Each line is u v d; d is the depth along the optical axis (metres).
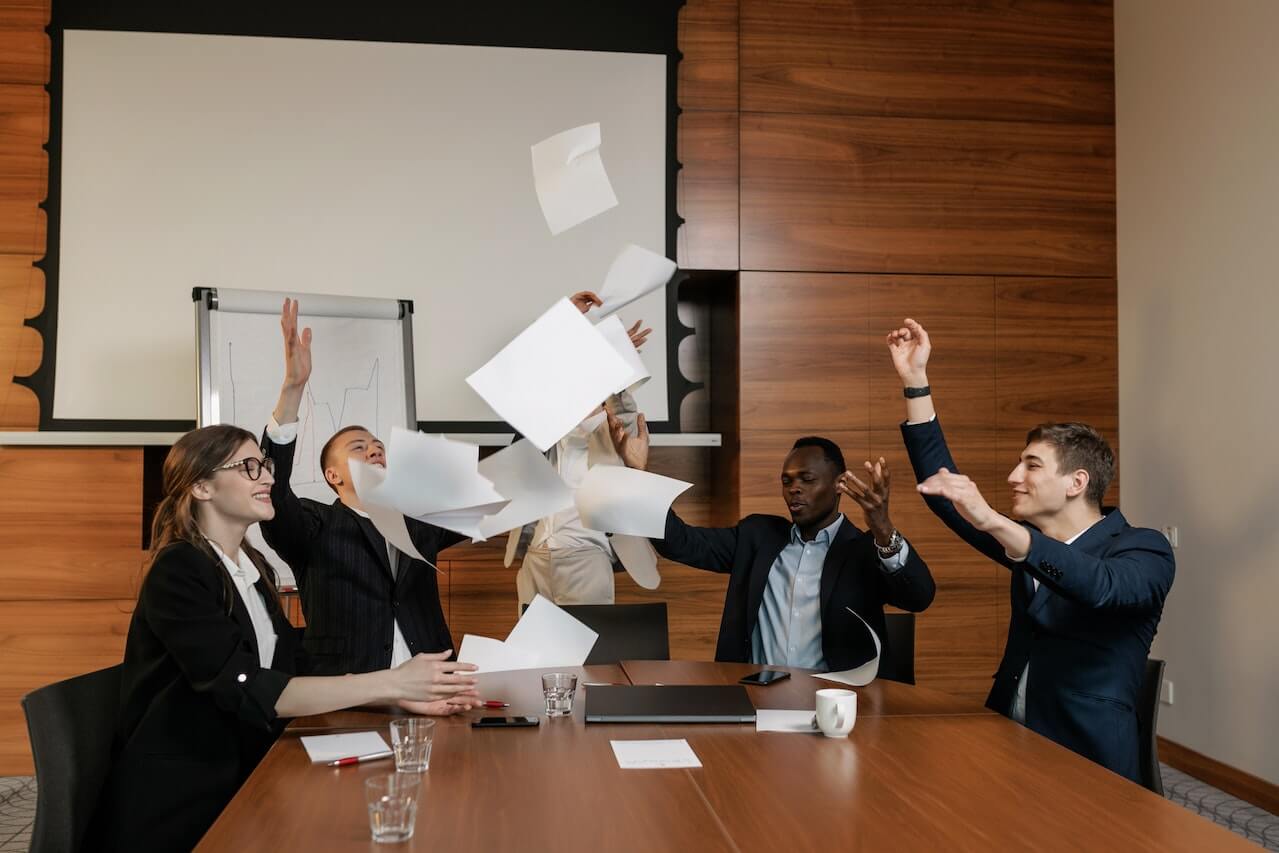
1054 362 4.79
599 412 3.39
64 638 4.20
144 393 4.38
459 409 4.54
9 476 4.20
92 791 1.93
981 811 1.53
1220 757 4.03
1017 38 4.84
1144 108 4.62
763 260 4.68
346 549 2.56
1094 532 2.36
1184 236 4.34
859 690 2.39
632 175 4.64
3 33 4.37
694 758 1.80
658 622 3.28
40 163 4.37
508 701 2.23
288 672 2.27
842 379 4.69
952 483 1.98
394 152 4.55
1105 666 2.23
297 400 2.55
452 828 1.45
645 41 4.68
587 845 1.39
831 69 4.75
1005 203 4.80
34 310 4.35
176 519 2.11
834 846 1.39
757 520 3.14
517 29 4.62
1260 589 3.84
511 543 4.03
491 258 4.59
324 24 4.53
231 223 4.45
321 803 1.56
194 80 4.45
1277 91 3.79
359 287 4.52
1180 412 4.35
